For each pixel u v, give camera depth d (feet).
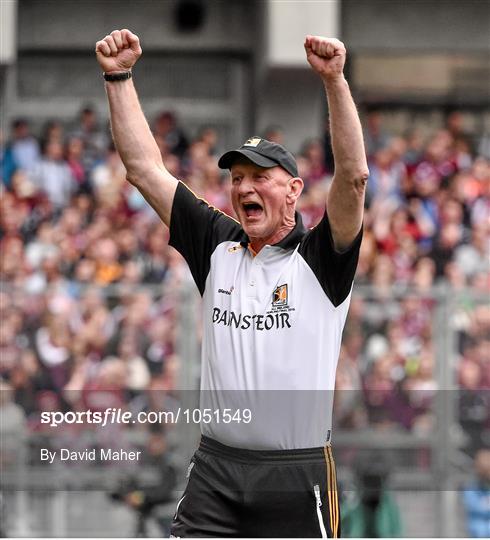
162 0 159.63
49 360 91.97
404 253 125.18
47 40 157.89
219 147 159.63
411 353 95.04
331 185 46.39
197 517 48.80
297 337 47.80
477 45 163.12
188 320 92.94
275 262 48.80
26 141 131.23
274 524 48.26
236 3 160.66
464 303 95.45
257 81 153.48
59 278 112.06
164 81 159.94
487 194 136.77
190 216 51.34
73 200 127.13
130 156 51.60
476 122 162.40
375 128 148.05
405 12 162.71
